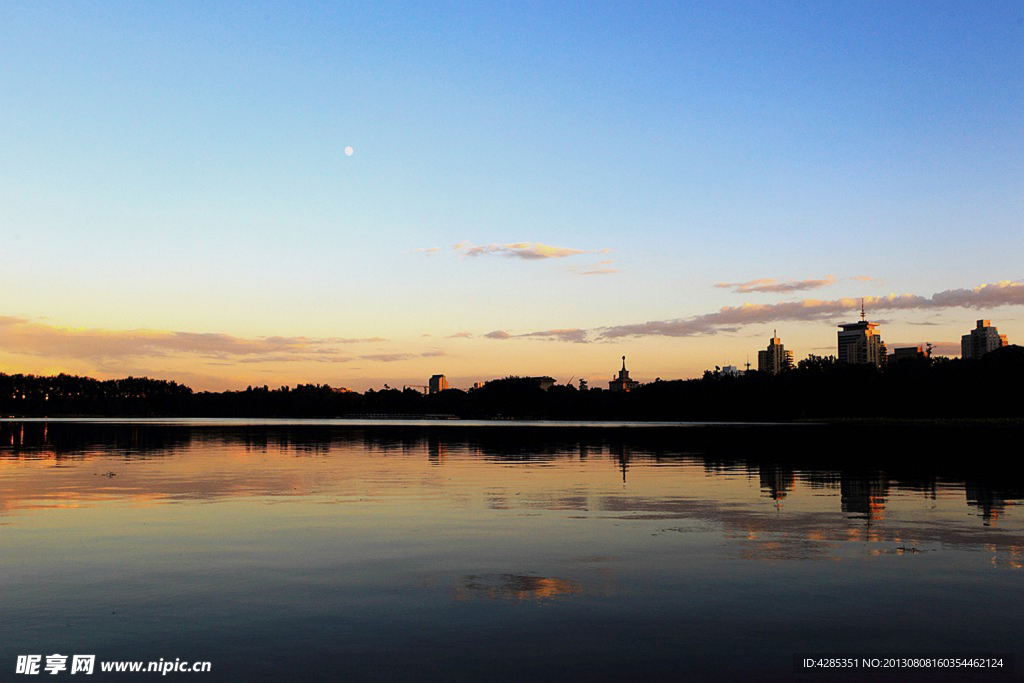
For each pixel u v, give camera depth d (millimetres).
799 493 28812
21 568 15609
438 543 18453
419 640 11180
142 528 20547
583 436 94312
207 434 98062
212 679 9711
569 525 21250
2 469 39594
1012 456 51156
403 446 66375
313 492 29234
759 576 15008
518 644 11008
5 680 9688
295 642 11078
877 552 17328
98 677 9789
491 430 125750
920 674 9938
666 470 39875
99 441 74812
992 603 13086
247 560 16422
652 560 16500
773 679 9742
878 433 104562
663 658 10453
